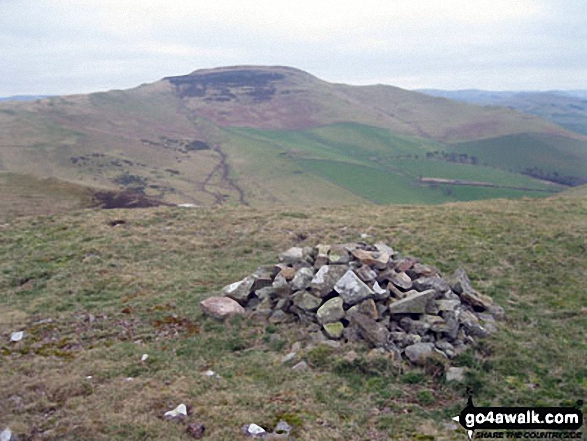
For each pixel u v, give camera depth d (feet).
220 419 29.12
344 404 32.09
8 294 58.59
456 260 65.92
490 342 40.73
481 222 84.28
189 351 41.63
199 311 49.88
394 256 57.06
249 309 49.67
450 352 38.86
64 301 54.44
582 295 53.78
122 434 27.43
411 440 27.89
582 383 35.53
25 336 44.78
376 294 44.45
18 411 30.04
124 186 563.48
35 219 96.02
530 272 61.21
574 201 104.06
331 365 37.45
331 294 46.42
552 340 42.80
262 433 27.91
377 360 37.22
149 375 36.14
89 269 66.49
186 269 67.21
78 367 37.14
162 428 27.84
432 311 43.52
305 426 28.60
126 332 46.09
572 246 69.15
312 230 84.33
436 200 522.88
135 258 72.38
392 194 557.33
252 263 68.59
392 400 33.12
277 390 33.71
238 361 39.37
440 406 32.76
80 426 27.96
